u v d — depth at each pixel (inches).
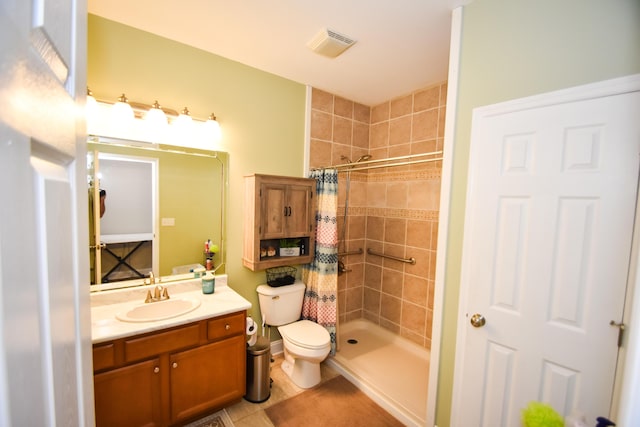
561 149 47.2
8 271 10.5
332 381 89.3
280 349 103.0
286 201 92.0
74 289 19.4
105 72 68.8
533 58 50.1
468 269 59.0
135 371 59.1
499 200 54.5
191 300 75.7
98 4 62.6
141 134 74.2
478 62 57.4
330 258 98.0
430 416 65.6
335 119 112.5
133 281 75.6
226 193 88.7
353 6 61.4
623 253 41.9
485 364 56.6
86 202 21.9
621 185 41.9
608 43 42.8
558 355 47.8
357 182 122.7
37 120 13.1
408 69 89.4
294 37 74.0
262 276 98.1
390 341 114.4
